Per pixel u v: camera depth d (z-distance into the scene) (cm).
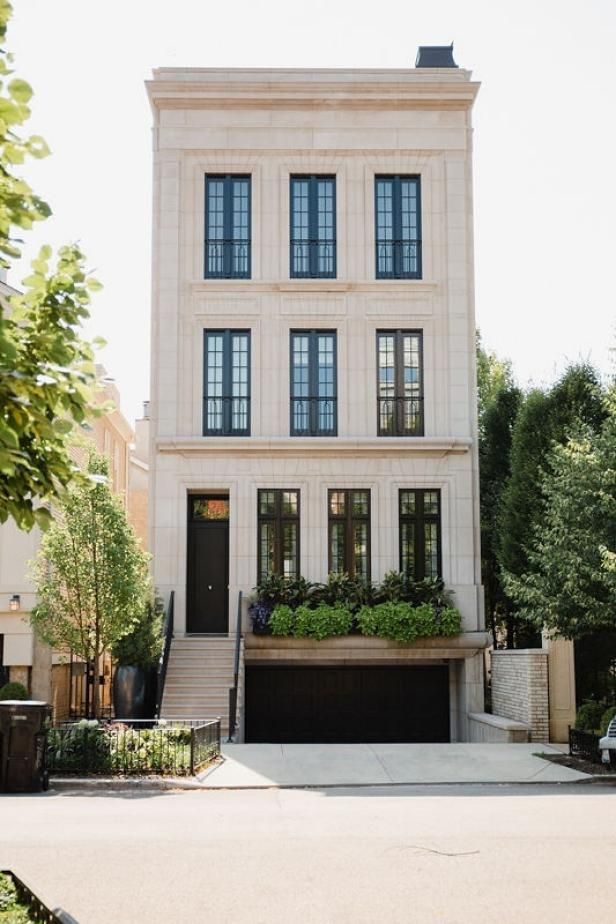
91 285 636
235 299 2806
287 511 2755
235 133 2855
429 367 2806
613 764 1789
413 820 1270
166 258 2814
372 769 1803
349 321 2809
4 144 562
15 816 1319
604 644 2369
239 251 2847
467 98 2861
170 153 2848
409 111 2872
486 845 1098
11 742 1584
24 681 2647
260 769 1798
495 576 3156
